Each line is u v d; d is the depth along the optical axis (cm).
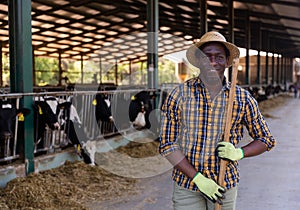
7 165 419
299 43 2344
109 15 1573
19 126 438
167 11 1625
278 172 509
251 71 3391
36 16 1436
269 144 184
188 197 185
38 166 452
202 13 1163
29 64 450
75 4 1336
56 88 888
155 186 443
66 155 503
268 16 1491
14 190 378
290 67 3456
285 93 2894
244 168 532
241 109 182
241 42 2300
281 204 377
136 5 1485
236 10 1548
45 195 384
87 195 405
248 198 397
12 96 423
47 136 496
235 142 185
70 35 1828
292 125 1045
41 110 455
